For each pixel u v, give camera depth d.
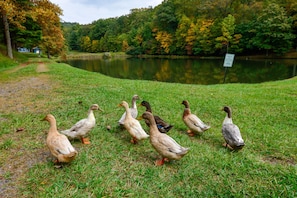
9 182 3.15
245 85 12.27
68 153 3.29
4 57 19.94
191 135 4.96
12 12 19.66
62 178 3.24
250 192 3.08
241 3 51.75
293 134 5.08
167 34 60.53
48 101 7.30
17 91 8.88
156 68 32.59
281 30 40.03
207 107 7.09
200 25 50.81
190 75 24.66
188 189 3.10
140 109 6.66
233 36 45.56
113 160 3.77
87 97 7.77
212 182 3.27
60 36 32.53
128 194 2.95
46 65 19.67
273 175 3.46
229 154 4.12
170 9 62.84
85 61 49.16
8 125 5.19
